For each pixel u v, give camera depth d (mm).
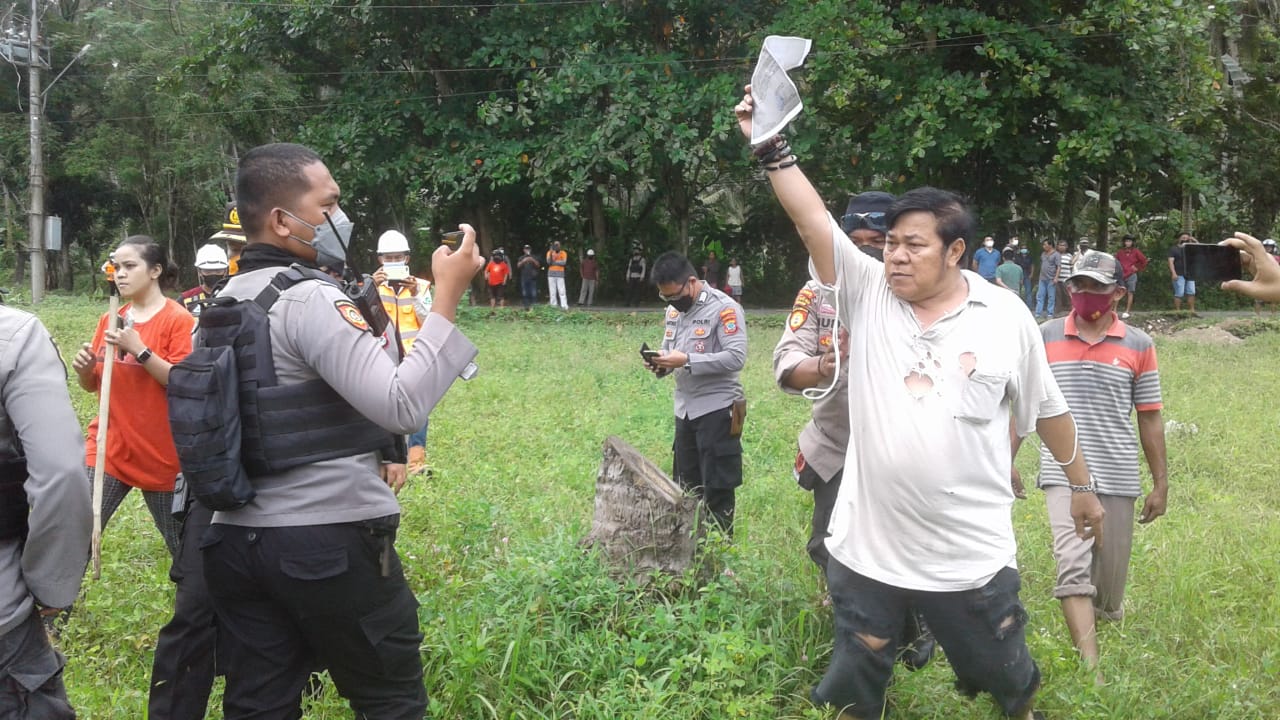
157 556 5734
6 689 2631
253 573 2732
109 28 33906
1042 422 3543
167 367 4312
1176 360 15711
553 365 15219
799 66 3246
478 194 28906
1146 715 3814
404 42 27375
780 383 4352
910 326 3283
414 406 2629
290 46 28188
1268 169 29188
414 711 2961
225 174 32531
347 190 27359
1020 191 27438
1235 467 8328
